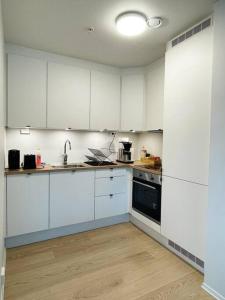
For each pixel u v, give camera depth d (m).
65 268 2.02
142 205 2.82
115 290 1.74
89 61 2.97
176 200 2.18
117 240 2.59
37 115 2.63
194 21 1.97
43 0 1.69
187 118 2.04
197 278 1.89
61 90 2.77
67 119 2.83
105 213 2.94
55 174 2.55
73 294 1.69
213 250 1.70
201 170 1.89
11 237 2.38
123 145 3.36
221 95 1.63
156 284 1.81
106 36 2.27
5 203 2.26
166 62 2.32
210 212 1.72
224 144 1.61
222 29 1.62
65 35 2.26
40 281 1.83
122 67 3.23
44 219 2.51
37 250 2.33
